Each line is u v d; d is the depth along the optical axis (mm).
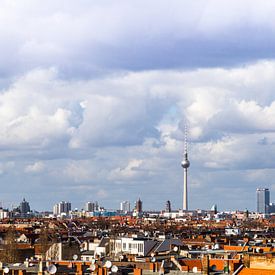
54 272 187250
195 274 178375
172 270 187500
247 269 167250
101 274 183250
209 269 179000
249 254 177000
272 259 167500
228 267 178500
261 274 163125
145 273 187125
